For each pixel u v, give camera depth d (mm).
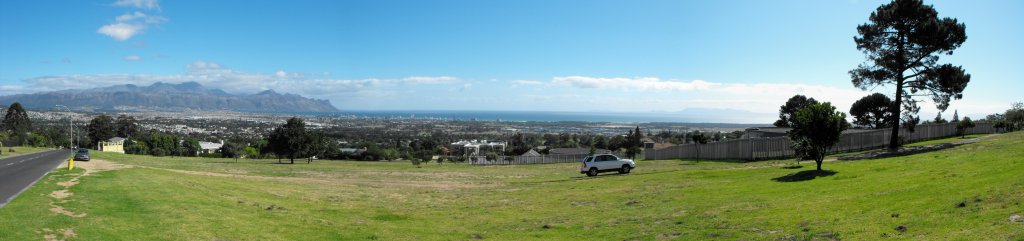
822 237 13766
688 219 18312
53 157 52281
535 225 19688
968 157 24812
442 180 40938
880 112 77188
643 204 22703
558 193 28750
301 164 66625
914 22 40594
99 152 76875
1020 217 12219
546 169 54156
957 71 39594
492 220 21234
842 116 28156
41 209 16609
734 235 15219
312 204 24922
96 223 15445
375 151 96688
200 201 21234
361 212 23172
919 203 15516
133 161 55062
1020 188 14758
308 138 72125
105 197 19562
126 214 17141
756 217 17344
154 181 25500
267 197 25828
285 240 16500
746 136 76000
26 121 132750
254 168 54031
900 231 13109
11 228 13867
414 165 65500
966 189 16203
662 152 64750
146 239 14641
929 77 40688
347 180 40000
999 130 58312
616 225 18500
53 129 139000
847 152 43969
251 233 16906
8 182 25062
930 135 53719
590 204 24078
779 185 24344
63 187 21438
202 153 115562
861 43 43094
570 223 19625
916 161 26859
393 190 32531
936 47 39781
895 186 19328
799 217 16438
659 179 32406
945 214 13789
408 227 19766
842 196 19062
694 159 55562
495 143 163625
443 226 20078
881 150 41719
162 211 18250
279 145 71312
